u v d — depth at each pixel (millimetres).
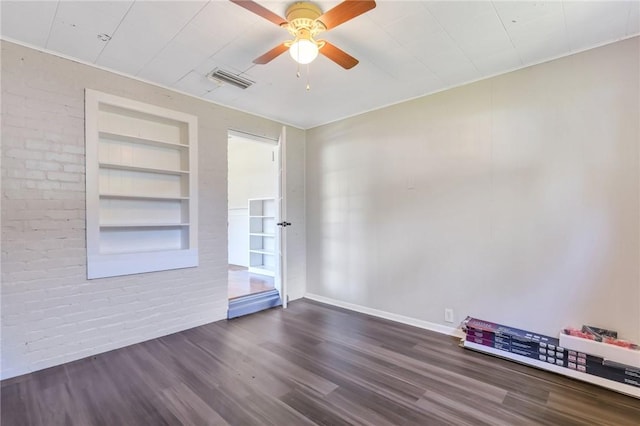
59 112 2592
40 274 2504
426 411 1974
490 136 2951
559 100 2596
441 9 2014
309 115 4090
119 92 2914
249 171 6621
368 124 3902
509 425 1838
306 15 1902
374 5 1683
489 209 2955
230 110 3781
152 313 3113
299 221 4617
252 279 5332
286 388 2236
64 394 2164
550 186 2639
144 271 3055
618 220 2357
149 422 1881
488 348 2746
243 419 1904
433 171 3326
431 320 3352
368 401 2082
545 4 1964
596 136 2439
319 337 3162
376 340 3082
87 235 2721
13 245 2391
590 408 1996
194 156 3432
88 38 2361
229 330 3346
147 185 3270
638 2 1940
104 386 2262
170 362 2621
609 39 2354
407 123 3537
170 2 1951
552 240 2629
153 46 2471
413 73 2906
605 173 2404
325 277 4398
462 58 2635
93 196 2750
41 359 2500
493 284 2936
